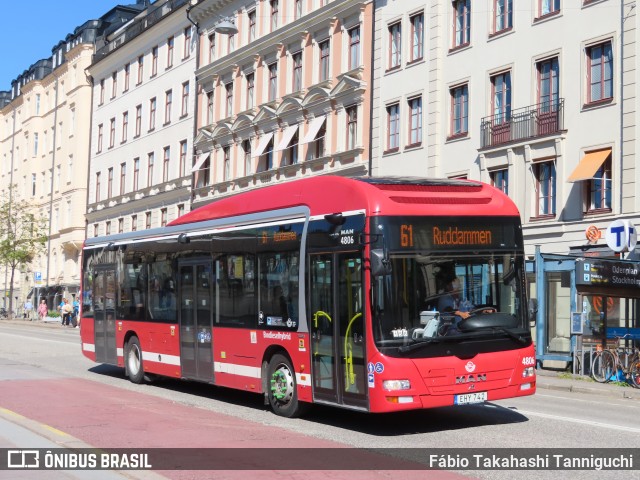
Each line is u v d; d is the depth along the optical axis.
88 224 63.22
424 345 10.39
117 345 18.39
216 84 46.22
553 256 21.22
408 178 11.59
